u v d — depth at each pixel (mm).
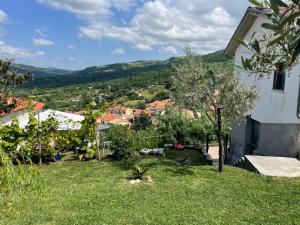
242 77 20141
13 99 22422
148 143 21578
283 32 2746
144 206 11562
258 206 11445
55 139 18719
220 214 10820
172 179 14641
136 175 14969
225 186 13508
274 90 17047
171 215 10773
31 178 4852
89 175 15891
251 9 16797
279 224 10086
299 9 2467
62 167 17781
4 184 4469
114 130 21406
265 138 17984
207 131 22672
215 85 14992
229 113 15125
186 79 15203
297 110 14930
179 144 22984
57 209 11398
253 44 3734
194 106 15422
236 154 21547
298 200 11875
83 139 19266
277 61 3609
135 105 146625
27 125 17969
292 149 16875
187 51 15500
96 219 10562
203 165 18234
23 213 10914
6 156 4539
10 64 21766
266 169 15211
